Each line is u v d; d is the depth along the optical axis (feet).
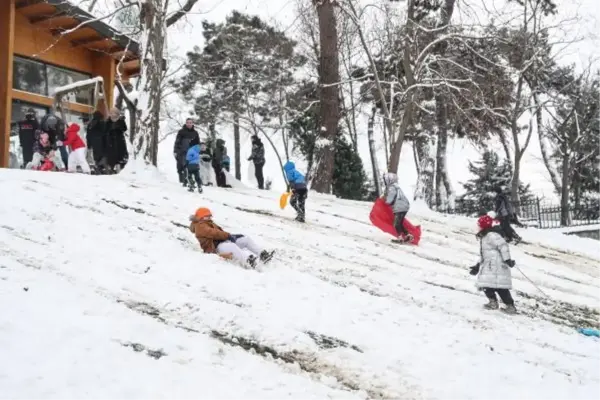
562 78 116.67
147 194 43.14
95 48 77.30
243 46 123.85
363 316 24.04
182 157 54.65
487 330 25.27
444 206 96.43
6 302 19.26
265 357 19.15
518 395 18.53
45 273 22.93
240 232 37.40
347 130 139.54
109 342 17.76
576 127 115.75
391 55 90.33
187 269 26.43
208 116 126.21
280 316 22.50
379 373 18.90
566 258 53.67
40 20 70.03
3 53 64.49
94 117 57.88
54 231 29.19
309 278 28.68
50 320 18.53
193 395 15.55
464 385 18.78
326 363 19.21
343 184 109.60
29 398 14.20
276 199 55.77
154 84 58.54
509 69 79.46
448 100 81.10
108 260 26.12
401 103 84.48
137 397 15.03
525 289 36.29
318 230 43.62
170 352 18.01
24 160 56.59
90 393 14.87
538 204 88.74
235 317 21.57
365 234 45.70
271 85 124.36
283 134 121.70
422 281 33.12
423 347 21.58
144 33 59.31
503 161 136.87
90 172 57.21
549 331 26.89
